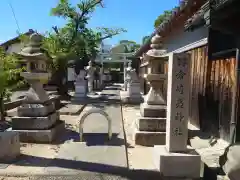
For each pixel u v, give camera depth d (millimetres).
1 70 7320
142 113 6223
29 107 6121
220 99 5328
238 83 4527
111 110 10680
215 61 5566
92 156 4836
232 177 3494
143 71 17953
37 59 6266
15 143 4871
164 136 5867
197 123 6723
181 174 4191
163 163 4191
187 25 5633
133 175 4145
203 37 6242
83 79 13570
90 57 18375
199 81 6566
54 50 13570
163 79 6133
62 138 6305
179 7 5840
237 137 4539
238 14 3402
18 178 3934
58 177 3988
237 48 4520
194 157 4199
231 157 3607
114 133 6586
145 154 5277
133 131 6430
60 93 14797
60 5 14336
